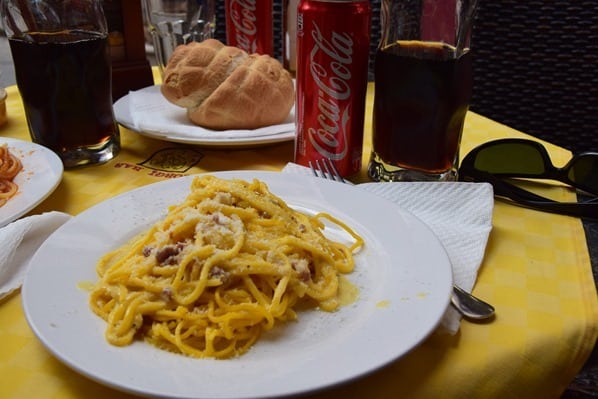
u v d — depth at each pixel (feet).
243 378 1.26
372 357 1.30
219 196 1.85
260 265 1.67
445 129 2.32
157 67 4.57
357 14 2.28
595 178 2.46
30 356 1.47
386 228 1.92
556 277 1.85
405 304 1.51
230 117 2.85
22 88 2.55
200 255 1.65
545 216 2.28
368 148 3.02
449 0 2.22
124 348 1.40
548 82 4.78
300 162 2.62
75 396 1.34
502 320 1.62
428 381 1.41
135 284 1.59
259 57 3.04
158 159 2.83
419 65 2.21
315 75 2.39
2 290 1.68
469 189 2.21
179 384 1.22
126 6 3.45
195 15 4.17
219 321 1.51
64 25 2.58
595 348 1.74
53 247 1.73
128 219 1.96
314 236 1.86
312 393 1.20
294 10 4.09
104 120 2.71
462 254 1.89
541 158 2.52
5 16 2.53
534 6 4.58
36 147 2.51
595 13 4.48
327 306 1.61
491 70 4.85
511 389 1.48
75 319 1.46
